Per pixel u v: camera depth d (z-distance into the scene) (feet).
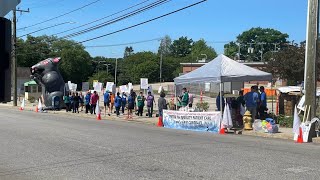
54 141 45.16
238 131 56.18
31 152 37.78
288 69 140.15
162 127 65.67
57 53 371.15
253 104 60.64
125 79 442.91
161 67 408.26
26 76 284.61
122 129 59.47
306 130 46.47
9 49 10.11
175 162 31.99
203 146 40.88
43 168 30.50
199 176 27.04
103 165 31.32
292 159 33.14
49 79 114.11
